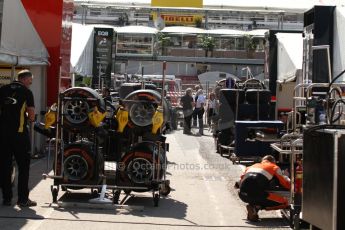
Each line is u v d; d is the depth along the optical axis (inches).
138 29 1808.6
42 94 674.2
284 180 377.1
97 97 409.7
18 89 386.6
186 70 1902.1
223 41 1943.9
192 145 863.1
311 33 660.7
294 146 367.6
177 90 1296.8
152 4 1214.9
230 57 1924.2
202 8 1233.4
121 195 453.1
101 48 1102.4
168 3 1213.1
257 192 373.1
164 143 434.3
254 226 368.5
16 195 429.4
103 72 1100.5
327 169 260.2
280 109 864.3
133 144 421.7
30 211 382.6
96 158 411.2
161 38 1883.6
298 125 439.2
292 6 1296.8
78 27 1034.1
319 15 644.1
